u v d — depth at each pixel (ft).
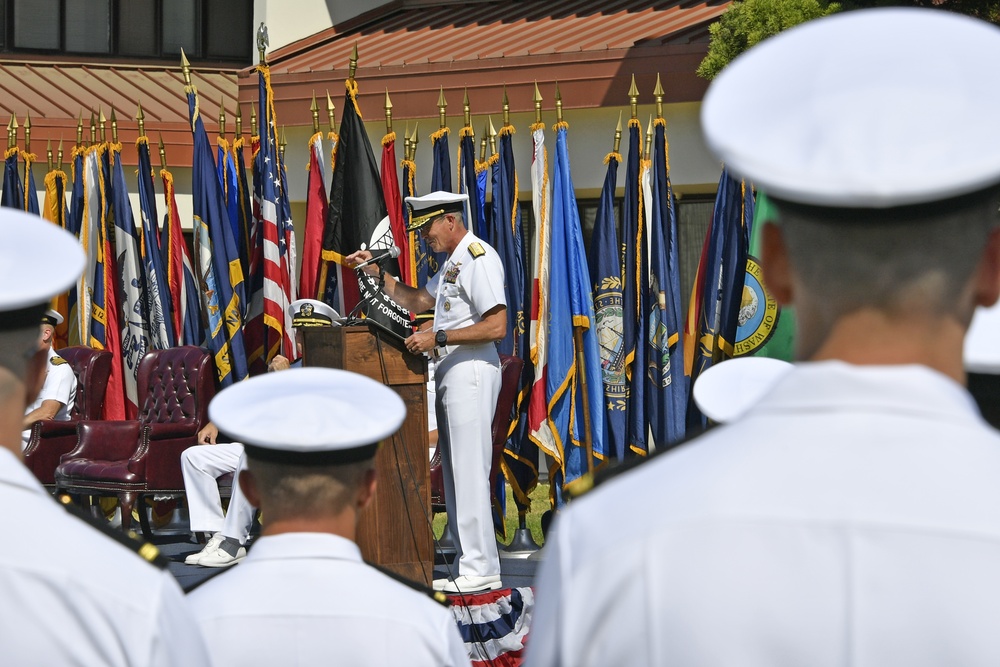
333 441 15.62
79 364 64.28
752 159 8.24
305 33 91.66
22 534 10.98
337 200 61.41
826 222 8.32
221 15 94.58
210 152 64.95
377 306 44.09
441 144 63.00
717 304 58.70
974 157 7.89
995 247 8.73
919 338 8.48
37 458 59.98
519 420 58.18
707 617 7.92
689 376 59.62
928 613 7.66
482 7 87.20
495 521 57.31
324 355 41.88
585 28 75.41
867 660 7.66
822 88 8.38
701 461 8.66
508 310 60.34
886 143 8.03
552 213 59.88
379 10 89.40
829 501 8.04
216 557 51.83
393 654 15.43
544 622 8.72
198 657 11.60
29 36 91.97
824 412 8.46
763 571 7.93
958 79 8.22
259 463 15.80
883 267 8.31
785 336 56.24
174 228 68.54
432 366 56.03
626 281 59.00
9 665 10.39
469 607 40.83
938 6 48.60
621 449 58.70
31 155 73.67
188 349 60.44
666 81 66.03
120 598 10.95
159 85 89.61
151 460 56.70
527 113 70.23
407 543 42.06
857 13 8.99
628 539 8.36
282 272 63.72
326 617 15.37
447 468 46.26
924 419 8.29
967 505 7.90
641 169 59.57
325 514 15.90
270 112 64.49
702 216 70.79
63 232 12.59
